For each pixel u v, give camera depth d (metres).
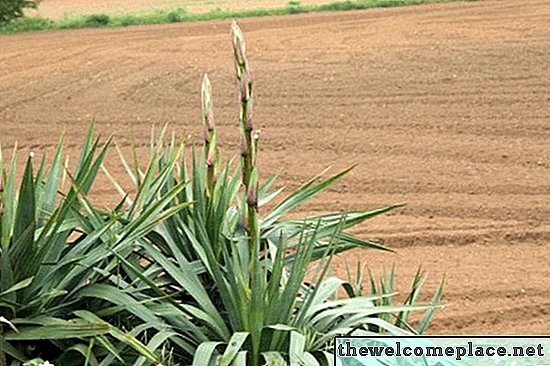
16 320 6.66
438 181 16.48
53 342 6.91
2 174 7.25
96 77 28.16
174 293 7.02
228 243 7.43
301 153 18.64
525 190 15.82
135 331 6.76
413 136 19.42
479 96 22.47
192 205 7.45
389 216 14.99
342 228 7.67
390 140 19.20
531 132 19.27
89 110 23.55
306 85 24.91
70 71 29.53
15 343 6.86
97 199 16.19
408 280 12.35
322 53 29.92
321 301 7.31
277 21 40.91
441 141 18.94
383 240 13.84
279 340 6.86
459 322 11.09
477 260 13.05
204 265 7.25
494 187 16.03
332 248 7.59
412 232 14.16
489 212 14.90
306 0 51.59
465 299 11.73
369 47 30.47
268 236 7.80
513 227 14.24
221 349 6.96
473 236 13.91
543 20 33.59
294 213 15.20
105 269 7.09
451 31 32.53
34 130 21.70
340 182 16.69
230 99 23.91
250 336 6.80
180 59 30.62
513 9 37.66
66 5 60.94
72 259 6.78
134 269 6.77
